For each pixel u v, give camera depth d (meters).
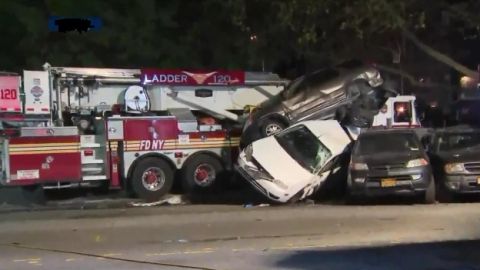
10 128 38.00
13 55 48.09
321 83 42.84
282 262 19.58
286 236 24.80
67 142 38.62
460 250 20.95
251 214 31.28
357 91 43.03
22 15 47.12
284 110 42.00
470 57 56.94
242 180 42.59
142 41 49.50
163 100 42.81
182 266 19.25
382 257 20.02
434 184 33.97
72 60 48.41
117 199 40.62
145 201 39.41
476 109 57.19
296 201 35.97
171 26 50.66
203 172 41.50
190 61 51.06
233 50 50.97
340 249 21.56
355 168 34.03
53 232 27.44
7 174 37.31
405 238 23.56
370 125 42.84
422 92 59.28
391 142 35.38
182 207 35.84
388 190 33.34
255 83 45.25
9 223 30.00
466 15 46.84
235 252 21.50
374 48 51.59
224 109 44.56
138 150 40.03
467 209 30.91
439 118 58.03
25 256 21.61
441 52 55.28
